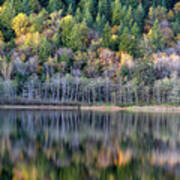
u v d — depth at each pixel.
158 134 44.09
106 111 96.25
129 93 116.44
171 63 135.00
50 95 120.56
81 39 159.25
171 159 29.39
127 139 39.56
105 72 134.88
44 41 145.62
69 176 24.03
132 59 148.12
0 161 27.77
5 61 126.94
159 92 113.19
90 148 33.53
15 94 111.56
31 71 131.50
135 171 25.52
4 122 56.84
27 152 31.19
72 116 73.38
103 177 23.88
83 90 116.62
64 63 141.00
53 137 40.44
